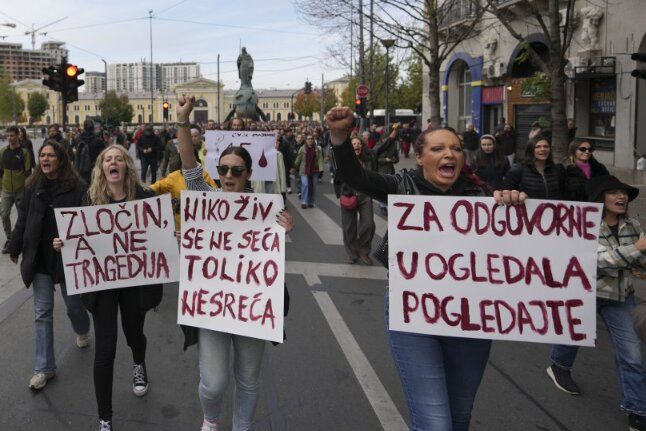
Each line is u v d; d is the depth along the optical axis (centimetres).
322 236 1070
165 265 402
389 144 1180
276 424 389
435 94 1669
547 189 539
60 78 1482
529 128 2364
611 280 390
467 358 300
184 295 340
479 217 289
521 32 2317
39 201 439
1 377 462
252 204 336
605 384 457
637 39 1762
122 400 425
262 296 328
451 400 304
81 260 390
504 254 289
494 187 815
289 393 433
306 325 585
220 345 335
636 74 859
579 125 2061
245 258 335
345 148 284
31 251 436
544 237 287
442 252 291
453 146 293
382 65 4453
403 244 294
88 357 503
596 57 1891
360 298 682
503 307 289
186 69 17162
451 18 2169
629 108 1809
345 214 845
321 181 2186
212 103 11588
